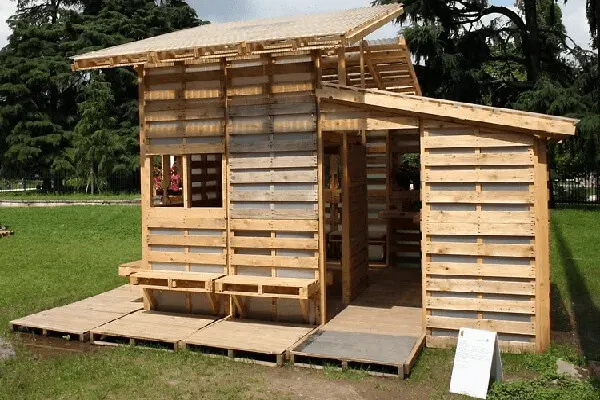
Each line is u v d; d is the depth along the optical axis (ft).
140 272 30.83
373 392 21.56
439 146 26.04
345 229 33.35
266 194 29.01
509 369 23.67
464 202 25.80
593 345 26.71
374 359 23.39
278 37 25.62
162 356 25.48
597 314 31.96
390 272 42.96
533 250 25.03
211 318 30.09
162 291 31.73
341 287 36.99
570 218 68.08
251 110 29.01
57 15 145.48
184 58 27.37
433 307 26.45
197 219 30.30
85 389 22.08
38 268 45.83
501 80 91.40
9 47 127.03
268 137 28.84
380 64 39.11
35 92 122.11
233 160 29.48
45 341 28.17
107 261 48.78
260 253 29.45
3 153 120.06
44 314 31.35
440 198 26.11
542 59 92.53
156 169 61.26
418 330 27.71
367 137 46.78
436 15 88.79
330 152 36.83
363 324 28.89
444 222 26.11
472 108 24.91
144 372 23.66
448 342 26.35
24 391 21.95
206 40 29.04
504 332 25.59
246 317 30.04
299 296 26.99
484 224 25.57
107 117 106.52
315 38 24.95
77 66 29.35
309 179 28.27
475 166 25.61
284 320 29.43
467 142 25.66
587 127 76.18
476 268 25.80
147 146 30.94
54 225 69.51
